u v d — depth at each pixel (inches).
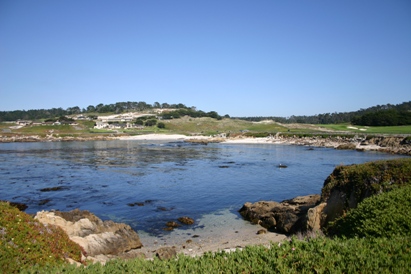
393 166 524.1
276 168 1647.4
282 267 228.2
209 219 811.4
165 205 940.0
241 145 3380.9
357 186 555.8
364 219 327.9
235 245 613.0
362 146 2598.4
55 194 1066.7
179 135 4911.4
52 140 4136.3
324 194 636.7
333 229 399.5
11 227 307.3
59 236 359.3
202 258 264.1
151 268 247.3
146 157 2231.8
